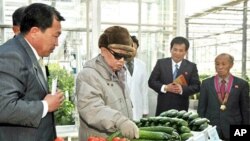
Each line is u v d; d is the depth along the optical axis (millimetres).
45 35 1499
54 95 1509
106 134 1750
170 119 1938
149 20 5293
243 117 3049
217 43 14477
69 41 5348
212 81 3141
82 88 1699
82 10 5410
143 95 3680
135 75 3562
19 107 1354
